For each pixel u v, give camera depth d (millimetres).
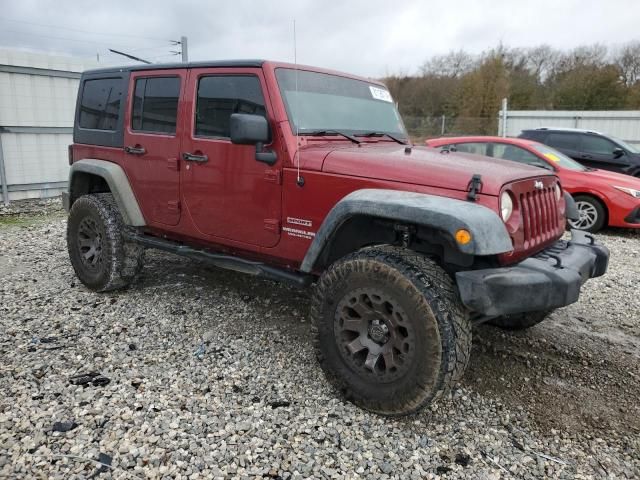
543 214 3045
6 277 5105
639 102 30516
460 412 2904
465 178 2676
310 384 3125
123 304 4359
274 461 2428
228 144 3463
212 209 3650
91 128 4645
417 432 2699
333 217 2844
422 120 23516
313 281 3363
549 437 2711
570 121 16203
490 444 2631
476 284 2467
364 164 2941
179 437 2566
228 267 3693
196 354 3473
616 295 4984
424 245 2945
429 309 2506
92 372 3180
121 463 2369
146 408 2803
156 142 3951
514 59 35312
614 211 7922
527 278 2531
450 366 2500
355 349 2812
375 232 3092
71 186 4789
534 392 3148
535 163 8352
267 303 4465
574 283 2650
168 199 3957
